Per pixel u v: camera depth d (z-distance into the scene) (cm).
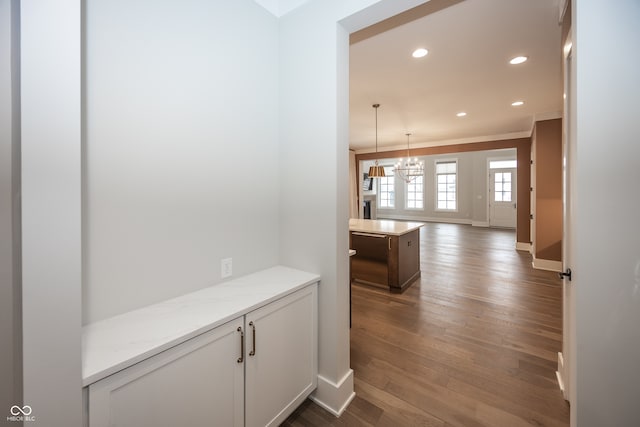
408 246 397
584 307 105
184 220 145
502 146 659
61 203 86
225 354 127
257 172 181
